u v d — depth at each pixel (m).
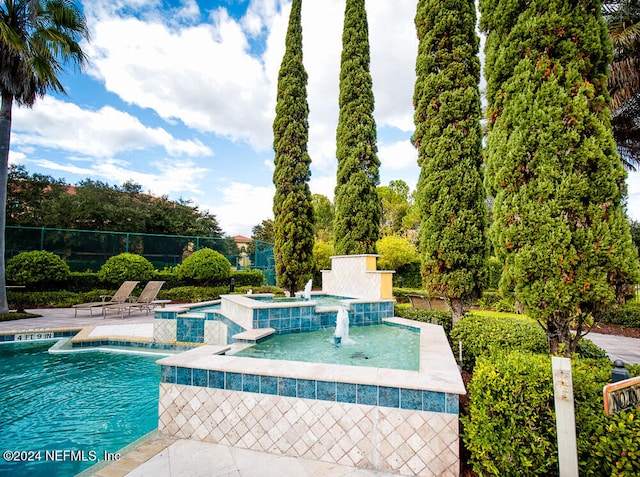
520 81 3.10
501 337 3.55
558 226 2.77
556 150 2.85
